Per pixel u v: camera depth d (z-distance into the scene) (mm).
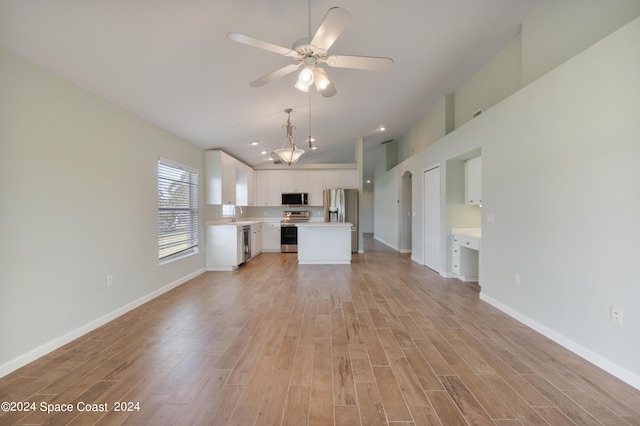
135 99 3020
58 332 2361
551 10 2605
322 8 2238
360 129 6207
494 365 2070
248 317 3020
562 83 2309
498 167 3182
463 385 1838
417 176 6031
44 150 2252
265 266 5688
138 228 3393
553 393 1745
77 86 2559
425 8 2480
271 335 2588
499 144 3158
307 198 7750
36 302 2180
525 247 2770
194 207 4898
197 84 3016
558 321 2385
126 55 2330
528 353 2236
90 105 2705
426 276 4809
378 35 2799
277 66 2928
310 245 5918
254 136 5246
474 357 2186
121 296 3104
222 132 4609
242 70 2912
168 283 4039
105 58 2311
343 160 9969
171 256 4242
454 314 3084
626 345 1842
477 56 3623
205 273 5082
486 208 3430
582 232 2146
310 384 1858
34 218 2170
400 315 3064
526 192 2742
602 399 1685
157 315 3078
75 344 2410
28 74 2129
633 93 1779
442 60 3551
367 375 1957
